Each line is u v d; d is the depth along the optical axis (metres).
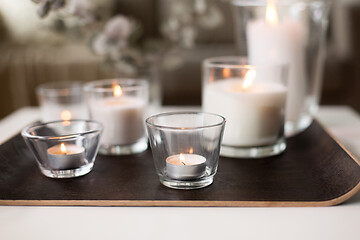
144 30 1.95
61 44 1.77
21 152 0.69
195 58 1.75
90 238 0.51
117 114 0.71
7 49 1.75
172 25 1.02
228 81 0.69
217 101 0.69
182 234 0.52
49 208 0.57
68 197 0.58
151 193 0.58
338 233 0.51
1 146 0.67
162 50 0.99
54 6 0.77
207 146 0.59
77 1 0.87
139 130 0.73
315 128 0.76
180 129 0.58
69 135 0.62
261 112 0.68
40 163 0.63
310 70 0.79
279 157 0.69
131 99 0.74
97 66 1.65
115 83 0.76
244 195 0.57
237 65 0.73
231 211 0.55
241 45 0.83
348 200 0.57
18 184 0.61
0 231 0.52
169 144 0.59
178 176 0.59
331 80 1.69
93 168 0.66
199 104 1.75
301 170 0.64
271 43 0.78
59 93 0.85
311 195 0.57
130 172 0.65
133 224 0.53
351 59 1.69
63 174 0.63
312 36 0.78
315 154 0.69
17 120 0.93
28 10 1.74
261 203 0.56
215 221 0.54
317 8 0.78
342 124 0.86
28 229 0.53
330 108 0.98
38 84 1.69
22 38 1.77
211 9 1.05
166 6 1.98
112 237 0.51
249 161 0.68
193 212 0.55
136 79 0.90
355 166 0.58
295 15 0.78
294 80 0.79
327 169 0.63
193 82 1.73
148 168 0.66
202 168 0.59
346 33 1.73
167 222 0.54
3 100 1.70
